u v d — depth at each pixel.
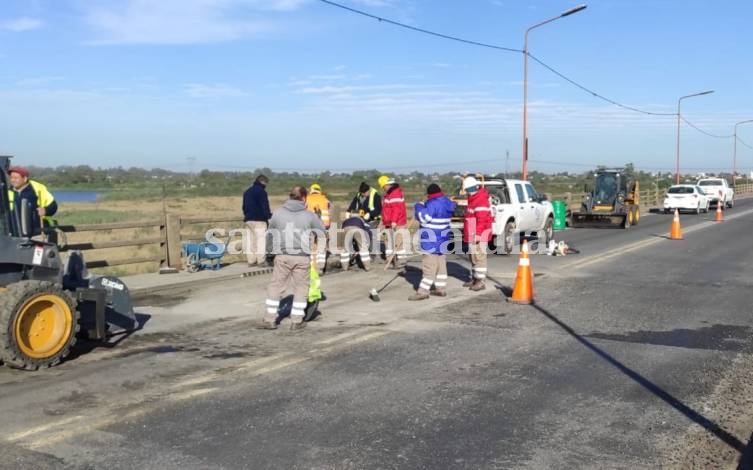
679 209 38.38
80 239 24.03
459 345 7.69
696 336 8.14
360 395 5.89
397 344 7.73
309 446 4.77
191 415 5.38
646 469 4.43
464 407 5.59
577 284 12.18
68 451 4.67
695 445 4.83
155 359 7.09
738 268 14.33
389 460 4.54
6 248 6.80
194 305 10.27
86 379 6.36
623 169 28.42
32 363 6.55
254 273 13.38
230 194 63.09
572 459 4.57
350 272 13.85
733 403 5.73
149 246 22.16
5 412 5.44
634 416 5.40
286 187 64.19
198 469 4.39
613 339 7.99
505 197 17.88
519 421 5.28
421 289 10.70
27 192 9.11
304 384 6.20
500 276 13.25
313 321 9.06
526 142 29.08
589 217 27.12
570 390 6.05
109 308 7.86
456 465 4.46
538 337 8.09
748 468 4.46
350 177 75.88
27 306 6.52
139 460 4.52
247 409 5.52
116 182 74.38
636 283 12.30
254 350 7.48
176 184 75.25
